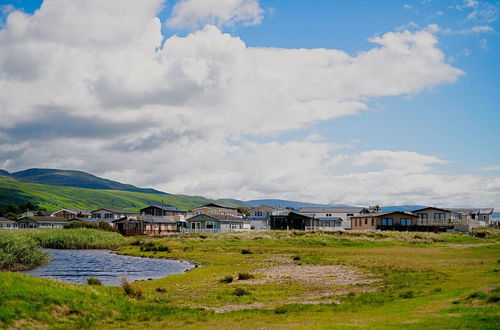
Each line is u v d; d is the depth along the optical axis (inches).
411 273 1475.1
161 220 5600.4
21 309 802.8
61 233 3442.4
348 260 2036.2
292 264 1972.2
